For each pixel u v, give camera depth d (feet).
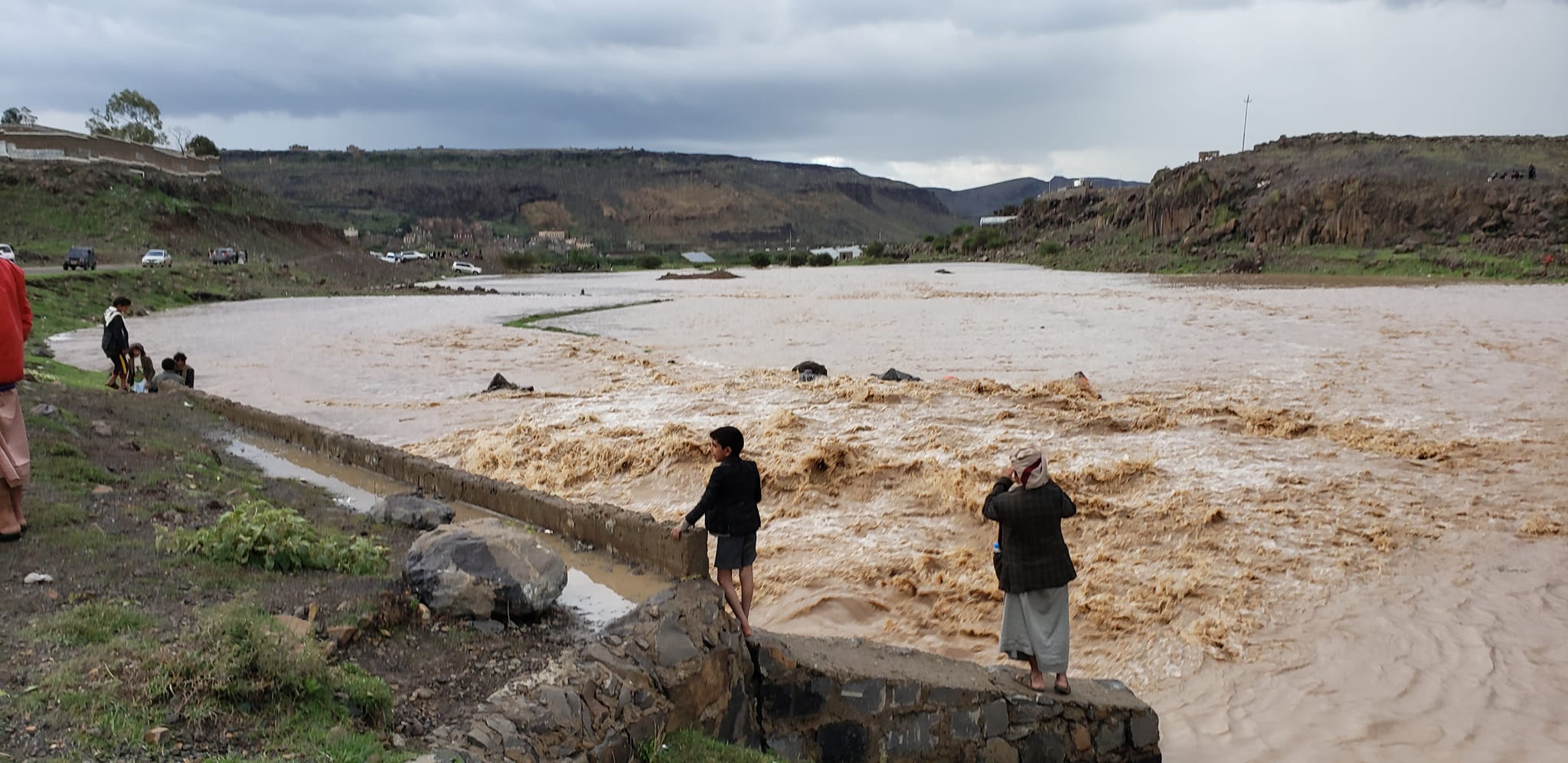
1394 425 65.46
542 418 67.56
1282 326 137.49
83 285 155.22
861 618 35.35
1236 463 53.57
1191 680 30.81
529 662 20.95
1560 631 33.17
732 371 93.76
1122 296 215.51
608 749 18.54
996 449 55.83
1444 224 374.22
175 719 15.74
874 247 597.11
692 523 24.26
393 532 31.32
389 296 208.95
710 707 21.90
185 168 399.65
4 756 14.01
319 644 19.02
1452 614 34.73
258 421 50.39
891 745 24.26
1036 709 25.38
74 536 24.72
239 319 146.51
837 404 68.85
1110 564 39.63
